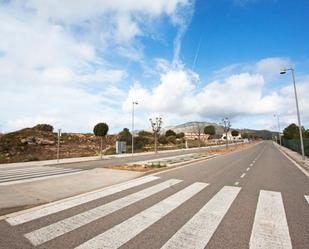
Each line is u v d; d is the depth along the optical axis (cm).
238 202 677
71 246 392
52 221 512
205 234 444
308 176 1198
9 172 1449
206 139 9456
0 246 391
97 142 5353
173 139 7006
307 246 397
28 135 4462
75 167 1705
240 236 436
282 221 518
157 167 1480
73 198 721
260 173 1288
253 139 12094
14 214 564
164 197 734
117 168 1459
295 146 3488
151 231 458
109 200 696
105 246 393
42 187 887
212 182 1004
